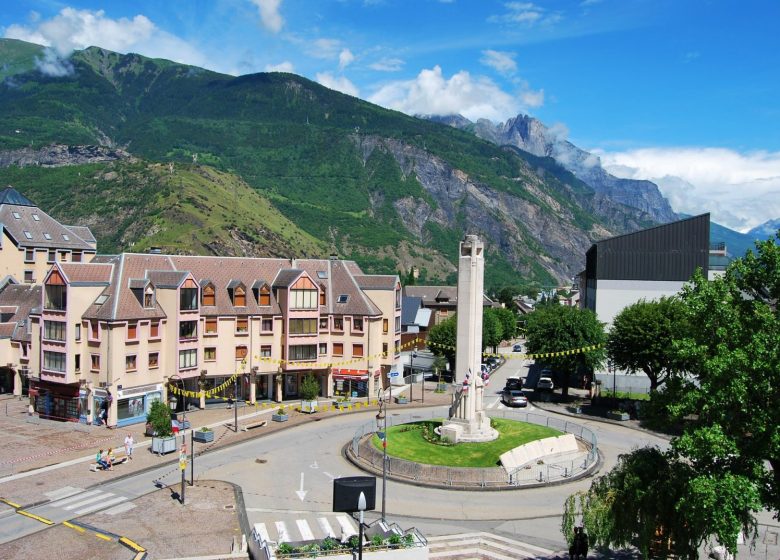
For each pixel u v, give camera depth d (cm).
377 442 6028
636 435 7000
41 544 3959
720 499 2928
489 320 12250
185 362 7581
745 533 3319
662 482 3291
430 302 15088
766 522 4481
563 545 4059
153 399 7262
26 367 8281
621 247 9381
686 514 3033
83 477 5259
